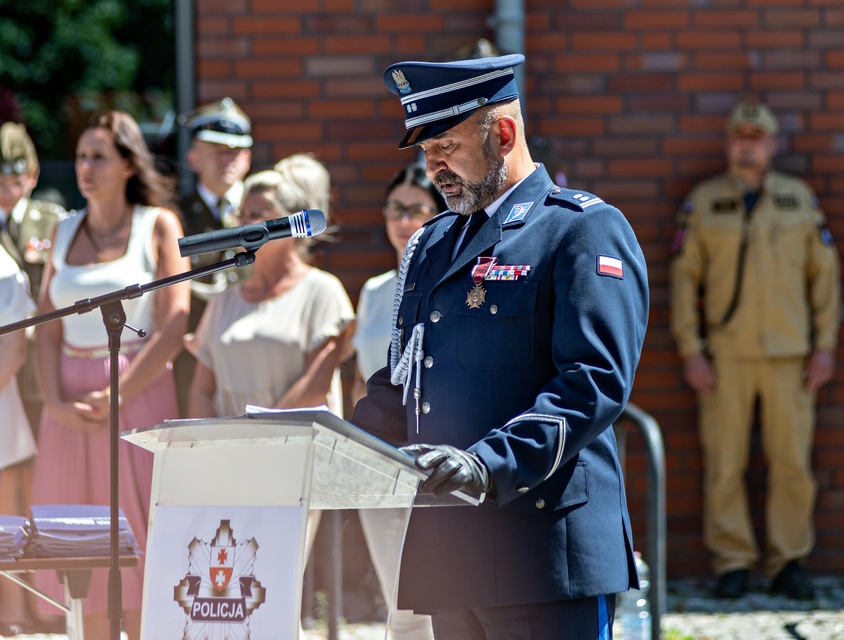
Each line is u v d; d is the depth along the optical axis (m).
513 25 19.11
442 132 8.97
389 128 19.45
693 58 19.72
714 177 19.47
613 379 8.42
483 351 8.88
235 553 7.91
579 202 9.01
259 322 14.85
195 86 19.52
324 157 19.48
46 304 14.97
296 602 7.64
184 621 7.99
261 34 19.44
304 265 15.35
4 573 10.27
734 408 18.83
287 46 19.45
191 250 9.08
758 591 18.94
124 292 9.16
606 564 8.82
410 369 9.21
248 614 7.81
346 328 14.98
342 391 18.91
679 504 19.59
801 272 18.94
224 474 8.07
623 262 8.81
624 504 9.22
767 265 18.78
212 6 19.38
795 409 18.86
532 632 8.71
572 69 19.66
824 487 19.64
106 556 10.11
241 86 19.44
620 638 16.23
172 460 8.32
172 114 19.48
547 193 9.20
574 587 8.66
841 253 19.75
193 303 17.12
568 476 8.79
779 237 18.81
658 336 19.64
